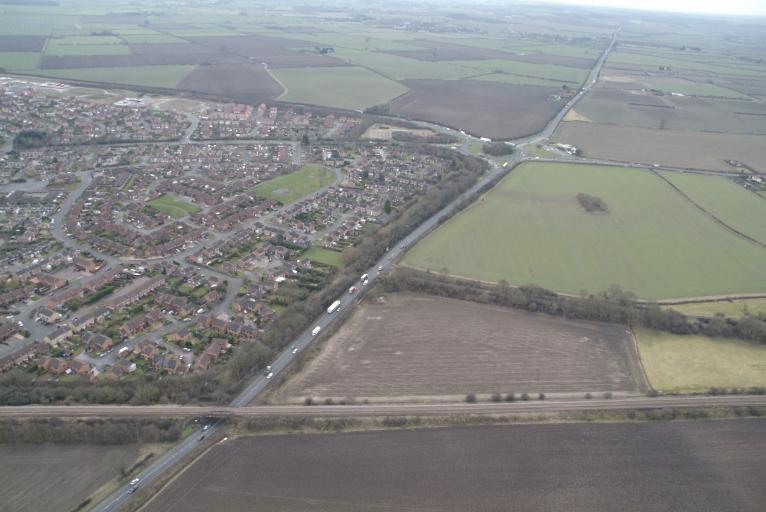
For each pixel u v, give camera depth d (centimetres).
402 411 17525
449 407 17825
